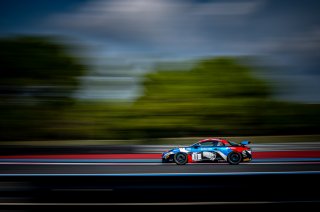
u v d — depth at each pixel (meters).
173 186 6.54
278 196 6.38
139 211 5.57
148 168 11.23
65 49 32.44
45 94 31.02
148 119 29.41
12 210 5.68
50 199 6.42
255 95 30.16
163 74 31.02
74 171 10.62
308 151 16.88
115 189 6.52
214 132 29.53
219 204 5.91
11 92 30.66
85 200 6.41
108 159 15.09
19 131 28.72
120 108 29.81
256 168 10.98
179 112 29.56
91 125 29.20
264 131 29.89
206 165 12.11
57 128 29.03
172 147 17.67
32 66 31.22
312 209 5.56
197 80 30.67
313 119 29.62
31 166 12.27
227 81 30.64
